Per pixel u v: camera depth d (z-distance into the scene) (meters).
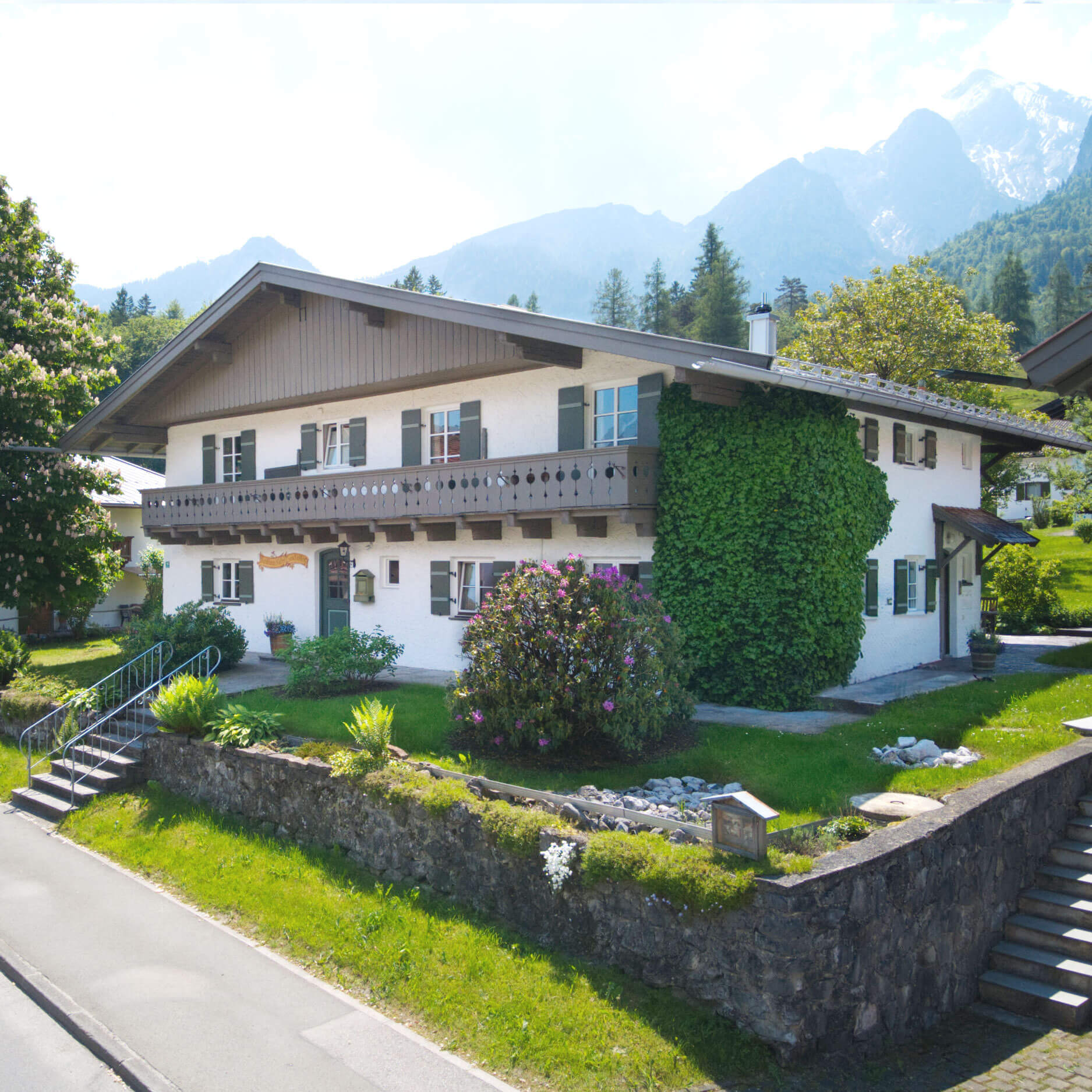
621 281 106.25
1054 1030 7.11
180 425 25.02
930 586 17.84
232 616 23.19
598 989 6.75
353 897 8.67
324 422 21.19
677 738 11.61
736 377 13.48
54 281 24.14
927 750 10.20
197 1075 5.91
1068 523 43.41
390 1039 6.38
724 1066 5.94
